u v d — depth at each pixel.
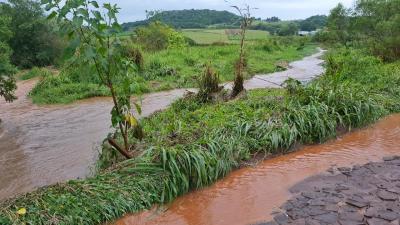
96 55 5.61
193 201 5.60
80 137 9.34
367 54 20.16
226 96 11.16
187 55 25.91
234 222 4.94
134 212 5.25
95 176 5.75
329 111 8.26
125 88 6.08
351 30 35.28
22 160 7.83
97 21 5.52
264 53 35.53
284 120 7.66
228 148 6.56
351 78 12.59
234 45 34.34
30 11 31.91
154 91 16.48
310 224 4.59
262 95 10.67
